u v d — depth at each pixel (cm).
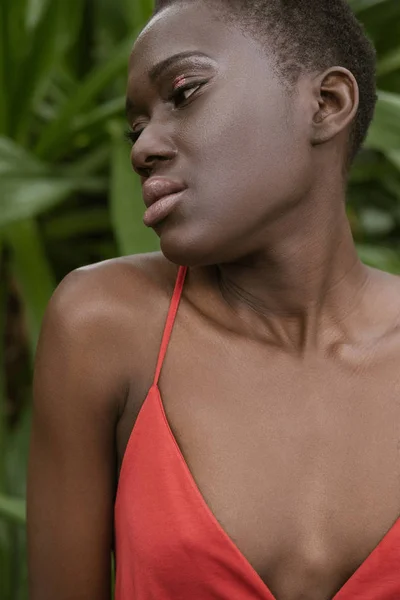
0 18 142
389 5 145
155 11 68
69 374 70
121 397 70
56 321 71
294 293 69
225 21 64
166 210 63
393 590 65
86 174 152
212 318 70
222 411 67
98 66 175
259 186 63
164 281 72
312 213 68
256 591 64
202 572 64
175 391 68
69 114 143
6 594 137
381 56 155
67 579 72
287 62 65
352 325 71
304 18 66
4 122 150
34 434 73
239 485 66
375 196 176
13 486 142
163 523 65
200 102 63
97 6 180
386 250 145
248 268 68
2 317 150
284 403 68
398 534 65
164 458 66
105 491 72
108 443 71
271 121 64
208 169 63
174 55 63
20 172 131
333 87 67
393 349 70
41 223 156
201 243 63
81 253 165
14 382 163
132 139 69
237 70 63
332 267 70
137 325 70
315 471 66
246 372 68
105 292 70
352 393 68
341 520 65
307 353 69
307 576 65
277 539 65
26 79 147
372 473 66
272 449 66
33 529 73
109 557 74
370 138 126
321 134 66
